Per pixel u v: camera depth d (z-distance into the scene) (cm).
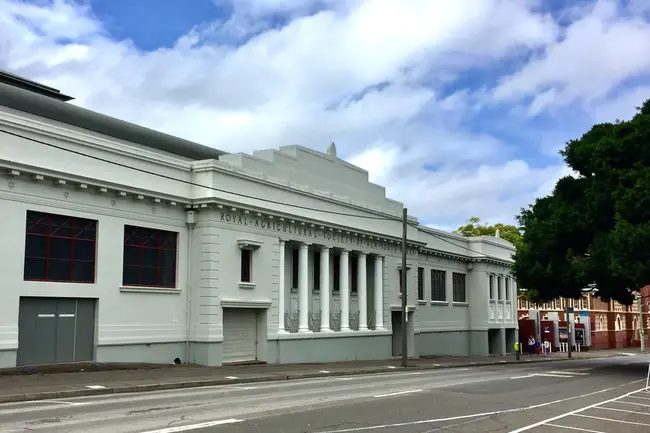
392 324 4053
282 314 2936
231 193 2648
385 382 2142
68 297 2155
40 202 2077
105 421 1163
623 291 3472
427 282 4488
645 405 1656
